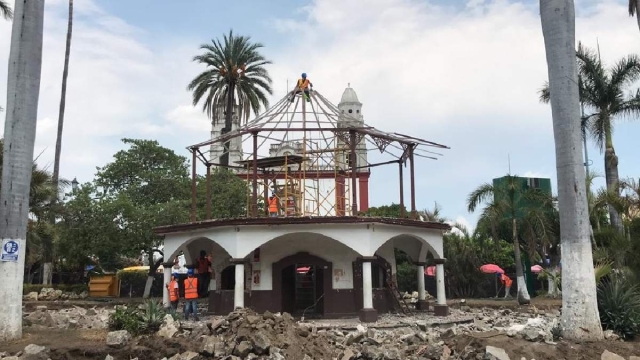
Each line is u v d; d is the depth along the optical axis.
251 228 21.30
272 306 22.58
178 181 41.22
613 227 24.75
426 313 24.45
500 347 12.99
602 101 34.38
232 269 24.25
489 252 44.53
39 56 15.72
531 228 33.62
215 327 15.13
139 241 35.28
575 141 14.39
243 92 46.88
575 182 14.20
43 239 31.30
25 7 15.56
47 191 30.16
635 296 14.94
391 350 13.71
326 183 33.56
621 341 13.61
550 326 14.93
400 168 26.23
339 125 24.08
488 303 32.75
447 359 13.30
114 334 14.27
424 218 45.19
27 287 38.03
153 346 14.38
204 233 22.64
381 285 24.55
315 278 23.98
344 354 14.01
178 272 37.75
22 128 15.20
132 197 40.31
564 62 14.70
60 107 44.34
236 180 40.12
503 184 33.66
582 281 13.78
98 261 47.16
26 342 14.34
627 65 33.88
